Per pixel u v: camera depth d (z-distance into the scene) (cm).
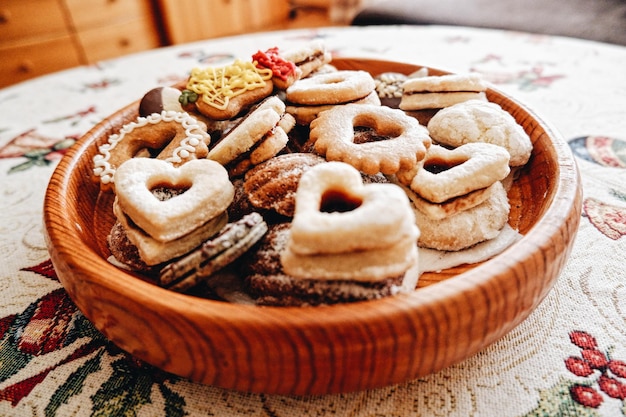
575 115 33
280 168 23
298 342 15
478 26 58
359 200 18
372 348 15
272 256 20
